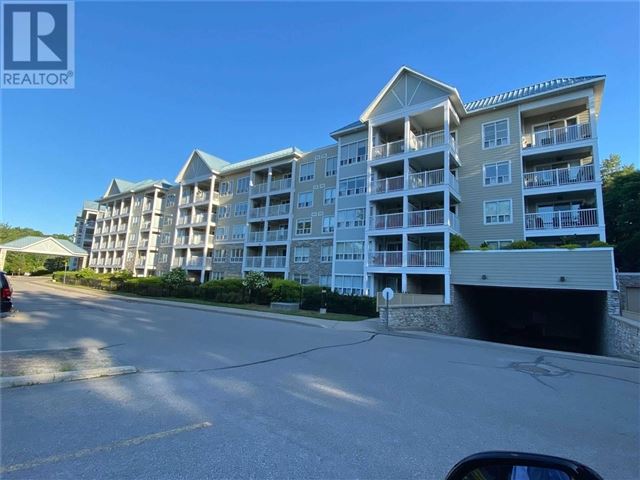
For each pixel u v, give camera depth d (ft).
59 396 16.88
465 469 5.46
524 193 70.64
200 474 10.36
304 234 104.37
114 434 12.91
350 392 19.48
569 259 56.18
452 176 75.10
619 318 45.03
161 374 21.53
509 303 89.81
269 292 84.64
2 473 9.96
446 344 41.14
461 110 79.77
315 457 11.73
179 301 88.43
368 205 82.23
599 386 23.52
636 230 87.40
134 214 185.26
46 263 250.78
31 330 35.35
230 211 134.10
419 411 16.87
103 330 37.76
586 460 12.47
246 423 14.46
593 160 64.23
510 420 16.16
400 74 82.84
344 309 71.82
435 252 70.08
